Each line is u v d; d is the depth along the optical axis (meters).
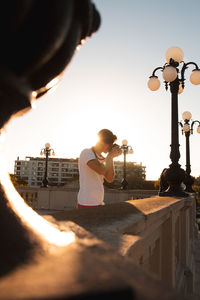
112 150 3.05
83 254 0.47
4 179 0.64
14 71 0.44
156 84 8.01
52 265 0.40
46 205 17.16
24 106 0.56
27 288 0.32
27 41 0.42
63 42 0.51
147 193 15.48
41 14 0.41
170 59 7.41
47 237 0.54
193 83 8.04
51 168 146.38
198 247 12.10
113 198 15.99
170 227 3.05
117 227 1.30
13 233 0.48
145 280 0.38
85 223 1.38
